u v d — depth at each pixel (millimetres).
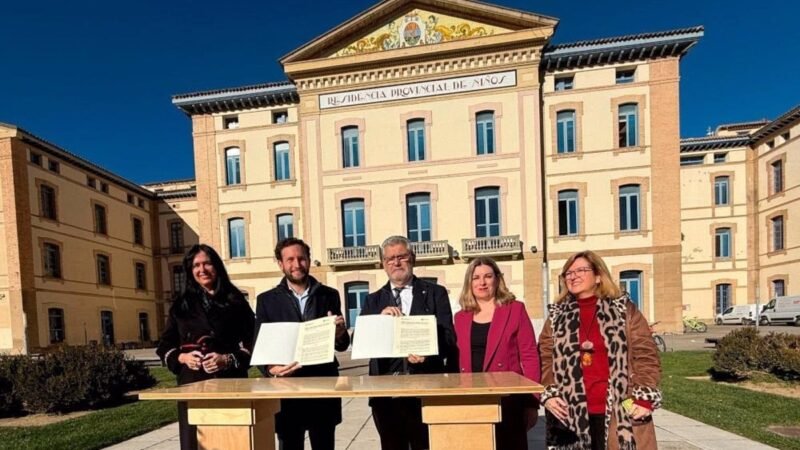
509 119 19125
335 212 20266
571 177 19250
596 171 19125
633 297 19016
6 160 21359
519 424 3270
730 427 5359
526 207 18969
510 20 18906
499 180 19141
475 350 3414
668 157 18656
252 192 21859
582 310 2953
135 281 29484
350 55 19922
